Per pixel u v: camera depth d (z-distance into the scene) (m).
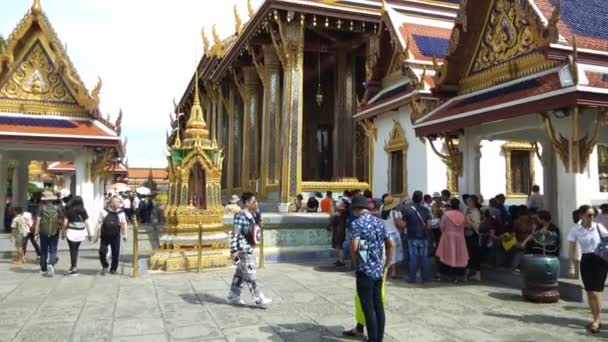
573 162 9.45
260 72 28.78
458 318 7.93
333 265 14.24
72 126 19.27
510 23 11.16
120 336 7.05
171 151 13.80
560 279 9.30
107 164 21.45
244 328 7.44
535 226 10.39
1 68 18.69
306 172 29.14
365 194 12.98
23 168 24.22
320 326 7.55
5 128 18.00
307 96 29.50
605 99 8.83
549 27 9.34
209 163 13.73
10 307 8.76
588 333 7.08
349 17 24.55
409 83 16.64
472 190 12.58
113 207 12.47
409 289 10.30
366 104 19.42
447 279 11.30
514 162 18.64
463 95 12.60
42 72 19.47
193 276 11.98
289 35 24.45
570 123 9.47
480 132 12.39
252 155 31.98
